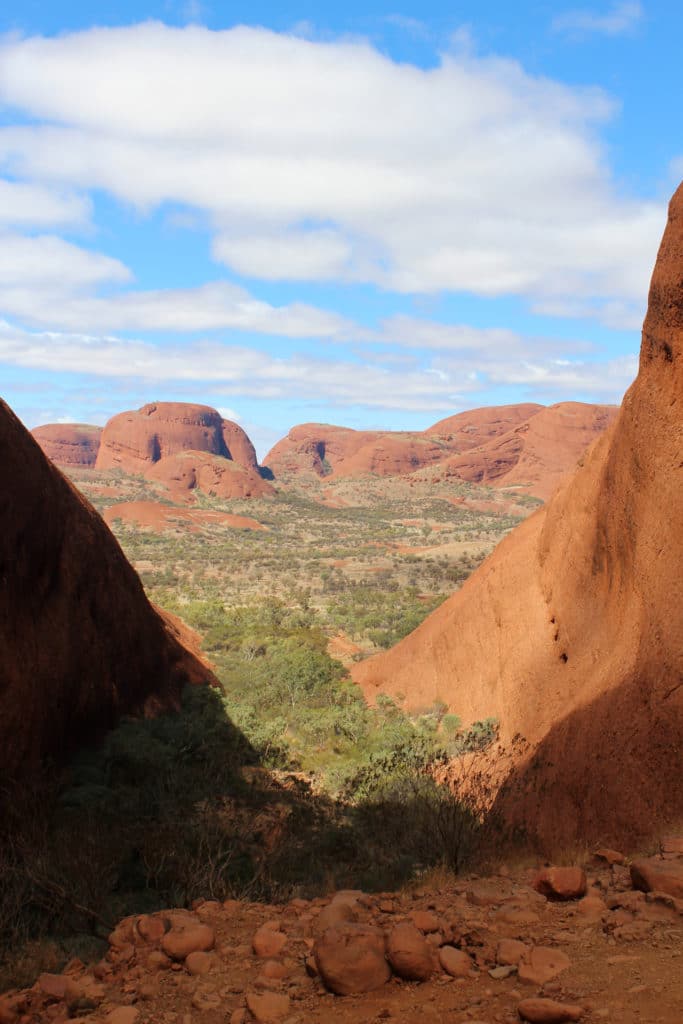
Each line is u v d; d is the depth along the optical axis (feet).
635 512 43.45
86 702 58.49
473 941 13.53
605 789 33.14
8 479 53.11
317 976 12.83
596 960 11.94
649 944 12.23
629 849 28.43
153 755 53.31
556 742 41.83
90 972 15.11
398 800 43.24
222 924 16.70
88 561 66.28
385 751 60.85
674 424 40.09
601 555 51.44
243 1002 12.51
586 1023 9.80
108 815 40.11
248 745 63.82
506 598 70.38
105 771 50.80
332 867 31.17
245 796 48.52
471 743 59.62
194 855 28.71
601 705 38.86
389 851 31.19
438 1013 11.00
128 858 30.86
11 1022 13.07
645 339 43.93
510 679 62.75
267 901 23.71
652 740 31.86
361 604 227.40
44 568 57.36
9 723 45.60
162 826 33.71
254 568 327.06
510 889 16.87
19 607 51.16
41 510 57.82
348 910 15.83
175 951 14.70
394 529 521.65
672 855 18.79
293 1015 11.68
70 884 23.88
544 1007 10.02
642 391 43.60
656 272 41.29
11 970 17.60
